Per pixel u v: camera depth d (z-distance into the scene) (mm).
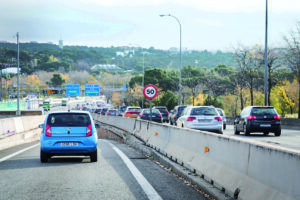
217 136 8500
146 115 39156
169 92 89125
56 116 13266
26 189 8258
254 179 6336
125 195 7715
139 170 11148
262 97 81688
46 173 10477
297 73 51844
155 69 126625
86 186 8625
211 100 89625
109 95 131250
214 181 8062
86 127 13211
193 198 7477
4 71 153125
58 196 7586
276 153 5707
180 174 10117
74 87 100812
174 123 34594
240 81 63906
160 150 14656
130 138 22984
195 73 126438
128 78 176375
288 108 77438
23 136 23469
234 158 7363
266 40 36125
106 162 13016
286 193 5320
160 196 7637
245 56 61219
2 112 75125
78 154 13047
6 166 11906
